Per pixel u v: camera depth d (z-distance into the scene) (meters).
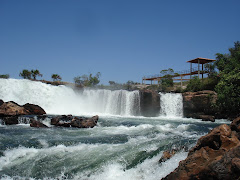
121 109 34.31
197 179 6.35
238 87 27.05
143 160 9.50
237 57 33.41
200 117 28.72
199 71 39.97
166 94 33.94
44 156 10.12
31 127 16.61
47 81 41.19
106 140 12.70
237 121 8.00
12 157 10.00
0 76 41.41
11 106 20.75
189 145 10.39
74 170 9.02
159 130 15.80
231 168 5.68
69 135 14.12
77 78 52.12
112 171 8.89
